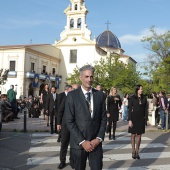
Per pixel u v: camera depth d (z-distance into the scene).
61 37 55.59
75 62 53.78
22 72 43.91
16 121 16.17
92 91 4.20
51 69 52.09
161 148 9.10
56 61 53.59
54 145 9.05
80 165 4.03
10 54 44.66
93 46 52.81
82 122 3.99
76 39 54.06
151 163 7.13
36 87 46.12
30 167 6.47
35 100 20.91
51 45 51.94
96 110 4.06
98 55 52.53
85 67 4.13
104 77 43.53
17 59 44.25
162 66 33.19
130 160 7.39
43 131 12.07
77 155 4.01
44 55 49.41
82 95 4.09
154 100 16.19
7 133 11.29
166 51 35.34
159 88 31.31
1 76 19.55
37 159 7.21
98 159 4.02
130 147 9.12
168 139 10.92
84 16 53.69
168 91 30.86
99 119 4.12
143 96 7.72
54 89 11.55
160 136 11.70
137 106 7.58
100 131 4.05
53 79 50.81
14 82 44.25
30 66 45.69
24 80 44.06
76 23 54.25
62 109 6.73
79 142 3.91
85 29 53.69
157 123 16.06
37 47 47.47
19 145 8.94
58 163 6.89
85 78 4.08
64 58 54.50
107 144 9.62
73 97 4.09
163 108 14.09
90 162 4.04
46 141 9.72
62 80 54.31
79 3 54.06
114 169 6.49
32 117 19.91
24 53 43.94
